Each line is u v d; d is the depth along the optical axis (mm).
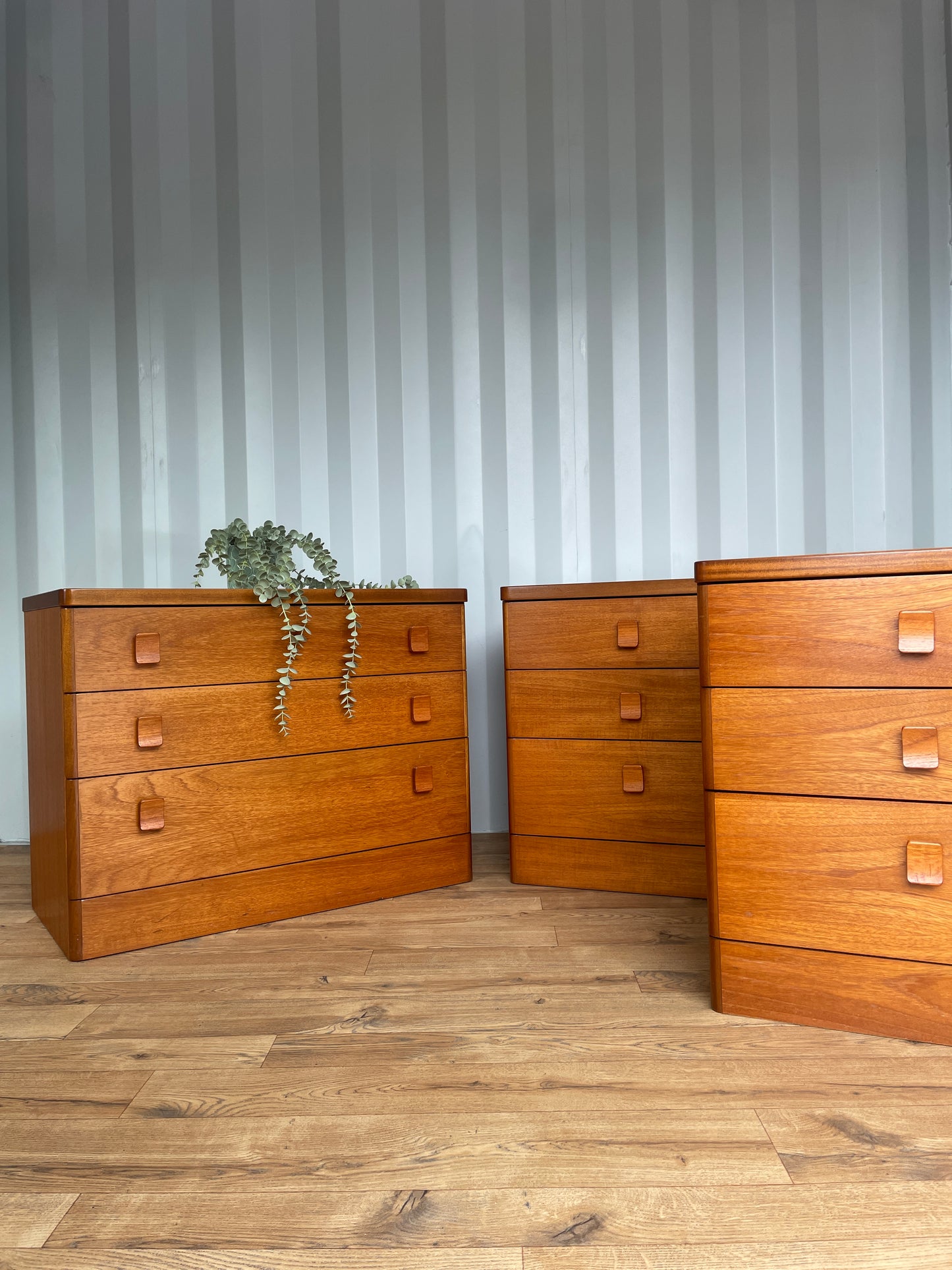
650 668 1862
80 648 1542
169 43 2363
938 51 2260
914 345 2264
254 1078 1119
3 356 2393
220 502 2361
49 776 1671
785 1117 999
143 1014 1323
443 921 1731
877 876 1187
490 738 2346
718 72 2287
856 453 2271
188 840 1655
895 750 1171
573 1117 1010
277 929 1709
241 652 1713
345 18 2340
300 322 2352
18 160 2377
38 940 1677
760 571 1246
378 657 1875
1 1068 1157
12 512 2385
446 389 2336
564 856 1955
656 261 2297
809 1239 803
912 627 1144
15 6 2377
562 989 1384
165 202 2359
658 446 2303
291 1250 804
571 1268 773
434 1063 1146
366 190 2340
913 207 2264
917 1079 1075
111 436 2371
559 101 2311
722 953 1286
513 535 2332
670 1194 869
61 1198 885
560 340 2318
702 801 1833
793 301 2279
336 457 2352
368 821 1867
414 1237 816
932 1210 839
